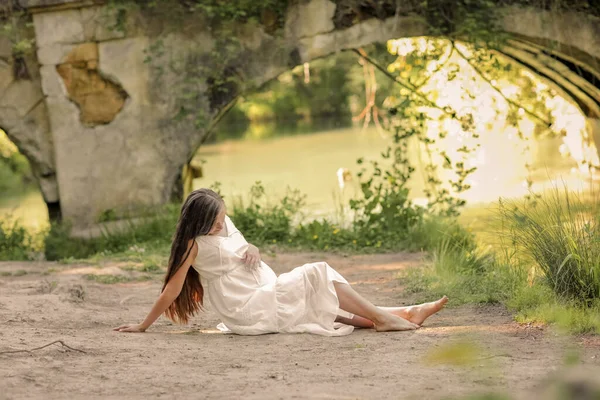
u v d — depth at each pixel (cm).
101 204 1428
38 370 521
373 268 1117
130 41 1413
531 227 779
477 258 962
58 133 1423
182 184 1451
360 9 1410
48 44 1409
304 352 598
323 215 1575
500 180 1830
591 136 1747
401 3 1406
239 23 1415
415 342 617
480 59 1448
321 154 3108
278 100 5441
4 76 1428
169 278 676
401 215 1352
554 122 1803
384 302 850
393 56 1512
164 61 1416
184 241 671
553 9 1405
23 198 2564
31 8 1398
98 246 1384
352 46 1415
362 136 3831
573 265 716
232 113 5522
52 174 1448
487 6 1394
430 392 455
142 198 1431
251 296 670
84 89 1420
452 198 1367
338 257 1239
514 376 488
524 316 690
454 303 795
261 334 667
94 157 1429
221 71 1418
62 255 1390
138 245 1311
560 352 558
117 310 818
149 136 1427
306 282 673
